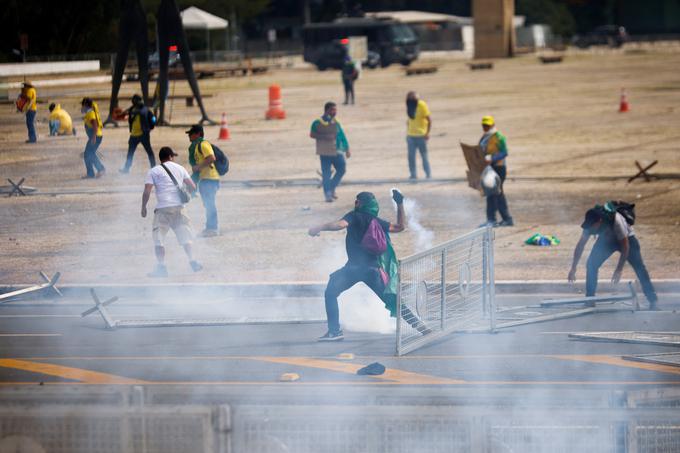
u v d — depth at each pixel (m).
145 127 71.75
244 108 127.75
